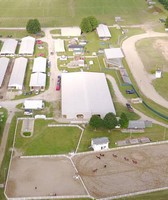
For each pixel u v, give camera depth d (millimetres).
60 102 162875
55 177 118250
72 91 163375
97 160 126375
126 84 178750
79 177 118188
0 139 136250
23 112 154500
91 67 197000
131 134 140125
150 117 152750
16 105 160125
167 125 147250
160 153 130375
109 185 115062
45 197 109812
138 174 120000
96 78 176375
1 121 147250
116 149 131875
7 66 192875
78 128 143500
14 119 149375
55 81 182250
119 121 141750
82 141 135875
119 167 123062
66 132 141125
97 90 165000
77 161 125812
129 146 133250
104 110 150500
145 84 180125
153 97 168750
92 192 112062
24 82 180500
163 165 124312
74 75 177875
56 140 136500
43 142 135250
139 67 197125
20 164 124000
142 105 161875
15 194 110875
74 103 154375
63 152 130000
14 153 129250
